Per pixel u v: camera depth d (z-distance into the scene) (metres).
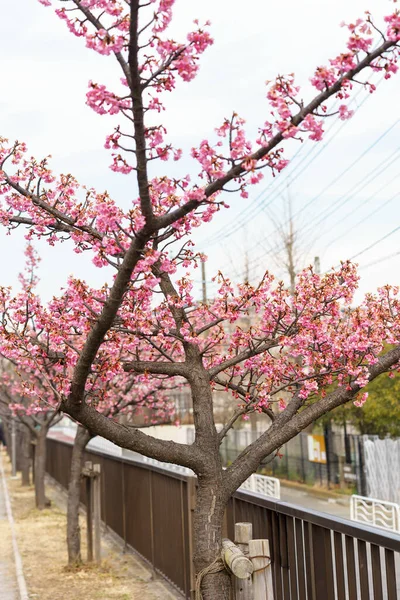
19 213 6.18
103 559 11.16
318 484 24.34
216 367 5.62
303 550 5.48
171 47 4.22
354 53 4.08
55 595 8.92
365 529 4.39
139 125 4.32
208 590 5.09
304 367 6.05
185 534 8.30
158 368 5.59
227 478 5.32
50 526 14.96
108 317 4.68
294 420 5.37
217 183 4.41
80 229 5.82
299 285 6.01
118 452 28.77
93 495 10.94
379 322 5.75
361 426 23.53
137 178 4.41
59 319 6.07
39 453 18.11
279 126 4.16
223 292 5.64
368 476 20.75
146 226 4.46
